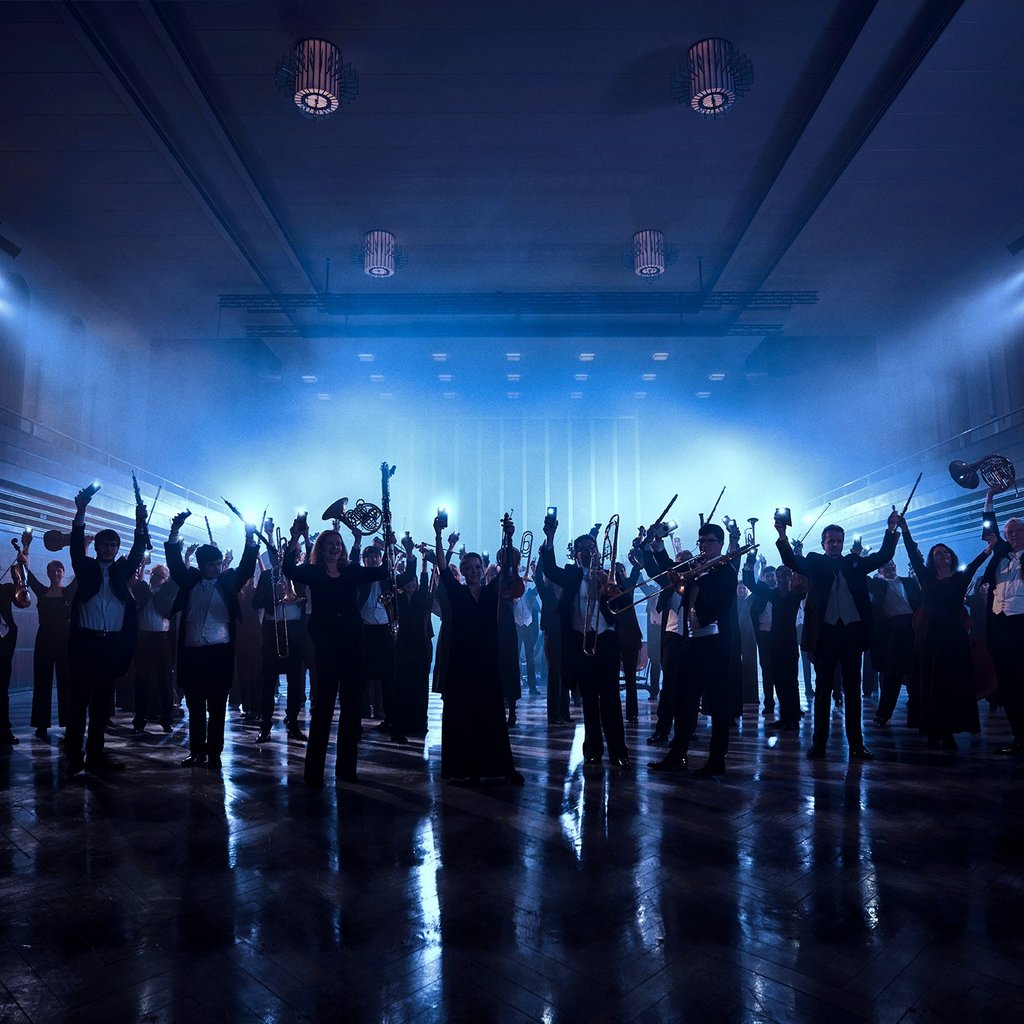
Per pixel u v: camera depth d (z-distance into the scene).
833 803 4.12
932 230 13.09
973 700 5.91
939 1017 1.97
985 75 9.23
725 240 13.48
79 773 5.00
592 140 10.72
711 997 2.07
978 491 12.98
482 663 4.78
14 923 2.57
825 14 8.53
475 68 9.30
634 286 15.20
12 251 12.59
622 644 7.73
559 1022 1.95
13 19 8.48
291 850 3.33
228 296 15.47
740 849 3.32
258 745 6.25
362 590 6.52
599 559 5.52
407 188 11.88
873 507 16.52
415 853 3.28
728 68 8.65
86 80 9.45
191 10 8.41
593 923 2.55
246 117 10.19
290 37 8.80
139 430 18.08
